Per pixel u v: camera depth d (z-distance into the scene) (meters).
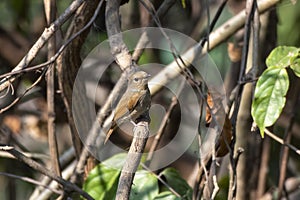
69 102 8.98
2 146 7.64
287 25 12.02
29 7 12.59
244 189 9.82
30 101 11.86
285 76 7.09
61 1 11.91
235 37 10.28
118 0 7.59
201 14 11.62
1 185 12.72
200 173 8.16
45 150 11.90
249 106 9.37
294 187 11.56
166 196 8.45
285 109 11.71
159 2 9.91
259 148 9.71
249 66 9.27
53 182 10.15
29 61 7.44
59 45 8.84
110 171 8.84
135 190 8.50
